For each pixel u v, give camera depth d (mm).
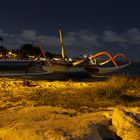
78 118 7234
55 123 6430
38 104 11727
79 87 18078
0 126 6434
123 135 5953
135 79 19188
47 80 24094
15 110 9234
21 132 5781
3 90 16312
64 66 27703
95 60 32969
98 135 5871
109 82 18344
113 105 11742
